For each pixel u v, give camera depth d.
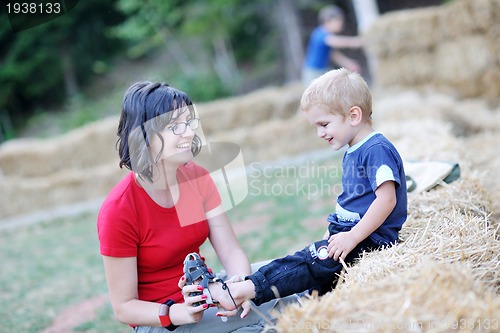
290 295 3.28
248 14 24.20
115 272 3.00
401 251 3.17
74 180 13.36
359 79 3.35
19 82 25.62
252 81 24.62
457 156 5.86
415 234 3.55
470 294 2.38
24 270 8.44
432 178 4.62
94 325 5.65
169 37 25.61
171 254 3.12
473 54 13.06
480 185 4.73
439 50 13.77
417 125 8.02
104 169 13.54
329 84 3.32
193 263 2.96
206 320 3.06
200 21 23.44
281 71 24.58
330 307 2.48
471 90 13.41
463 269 2.73
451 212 3.86
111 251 2.97
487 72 13.01
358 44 13.60
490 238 3.30
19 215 13.18
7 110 25.72
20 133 24.84
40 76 25.78
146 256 3.09
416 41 13.95
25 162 14.84
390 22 14.17
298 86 16.58
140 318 2.98
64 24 24.89
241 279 3.09
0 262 9.23
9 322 6.11
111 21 26.30
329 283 3.29
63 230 11.14
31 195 13.24
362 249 3.29
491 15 12.52
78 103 25.03
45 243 10.20
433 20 13.59
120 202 3.02
